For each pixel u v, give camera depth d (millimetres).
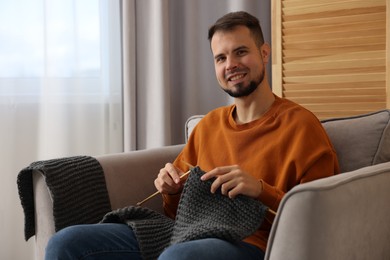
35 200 1628
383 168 1291
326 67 2166
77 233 1418
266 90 1646
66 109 2455
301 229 1074
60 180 1574
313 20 2178
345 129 1662
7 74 2332
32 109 2396
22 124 2383
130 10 2506
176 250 1219
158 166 1852
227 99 2670
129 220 1506
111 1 2539
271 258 1122
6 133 2346
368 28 2078
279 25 2244
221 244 1255
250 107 1637
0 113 2332
